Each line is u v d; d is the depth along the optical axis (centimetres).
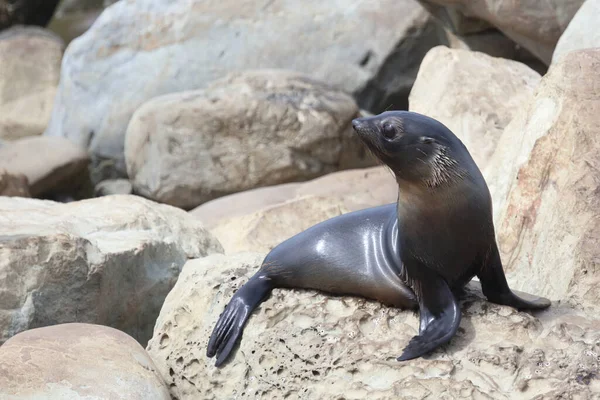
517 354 1623
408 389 1580
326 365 1692
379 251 1795
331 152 4088
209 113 4059
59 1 7481
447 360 1622
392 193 3359
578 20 2716
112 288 2348
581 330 1667
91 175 4909
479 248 1669
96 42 5153
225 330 1830
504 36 4097
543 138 2156
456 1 3812
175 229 2661
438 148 1608
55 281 2233
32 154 4622
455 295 1755
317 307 1819
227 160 4059
